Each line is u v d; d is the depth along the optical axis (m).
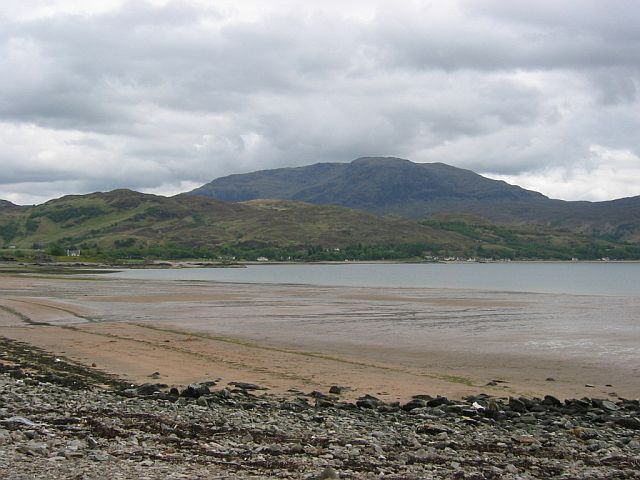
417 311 62.25
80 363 32.34
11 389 23.39
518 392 27.20
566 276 182.88
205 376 29.69
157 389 25.22
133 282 117.94
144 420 18.58
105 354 35.28
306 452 15.41
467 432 19.30
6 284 104.25
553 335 44.50
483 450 16.84
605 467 15.46
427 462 15.20
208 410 21.20
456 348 38.81
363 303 71.81
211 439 16.52
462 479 13.66
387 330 47.00
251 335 44.06
